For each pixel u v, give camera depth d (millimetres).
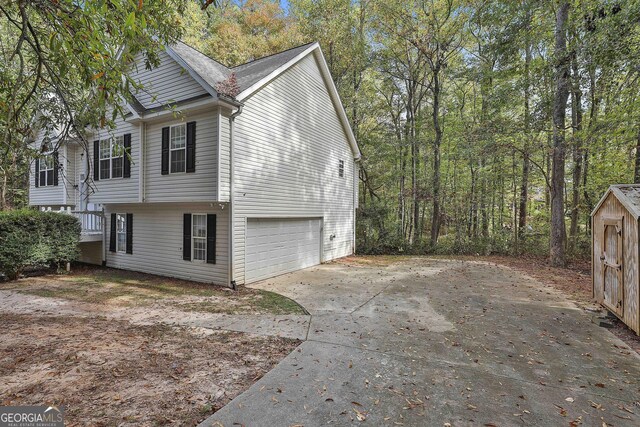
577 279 9586
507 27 11734
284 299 7414
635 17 6555
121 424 2777
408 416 2982
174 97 8992
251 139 9195
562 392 3436
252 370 3865
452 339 4957
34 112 4742
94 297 7500
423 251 16219
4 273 9242
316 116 12578
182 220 9641
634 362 4180
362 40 17922
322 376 3736
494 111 14711
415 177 17906
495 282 9227
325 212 13305
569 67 9703
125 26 3260
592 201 13461
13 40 6047
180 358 4164
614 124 9445
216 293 7965
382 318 6008
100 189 10758
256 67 11188
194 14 16734
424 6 16094
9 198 16266
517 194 17375
